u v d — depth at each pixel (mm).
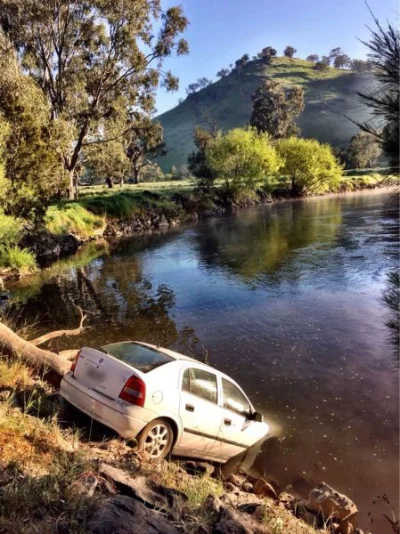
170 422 5949
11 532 3072
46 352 8609
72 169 43625
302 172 72750
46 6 38375
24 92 27031
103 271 23250
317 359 10891
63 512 3354
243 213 52125
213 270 21906
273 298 16438
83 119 43469
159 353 6480
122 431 5480
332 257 23188
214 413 6516
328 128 160500
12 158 25422
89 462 4438
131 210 43219
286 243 28656
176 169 142375
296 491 6250
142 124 47562
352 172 100000
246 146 59156
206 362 10930
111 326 14039
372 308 14492
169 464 5473
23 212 27109
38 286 20172
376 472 6613
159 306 16203
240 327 13500
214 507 4129
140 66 42969
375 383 9500
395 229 32000
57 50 41344
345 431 7730
